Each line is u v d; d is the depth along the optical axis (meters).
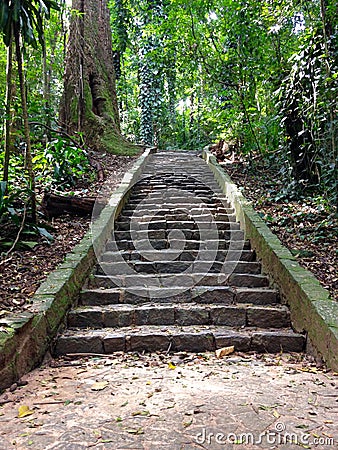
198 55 9.37
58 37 14.26
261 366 2.72
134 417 1.88
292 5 6.46
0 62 10.34
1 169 6.11
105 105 11.12
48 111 7.83
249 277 4.06
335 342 2.56
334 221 4.96
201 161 9.89
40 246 4.32
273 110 7.77
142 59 15.02
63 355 2.97
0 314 2.74
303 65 5.88
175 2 8.97
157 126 17.39
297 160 6.45
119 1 15.22
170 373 2.55
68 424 1.82
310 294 3.09
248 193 6.85
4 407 2.05
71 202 5.36
